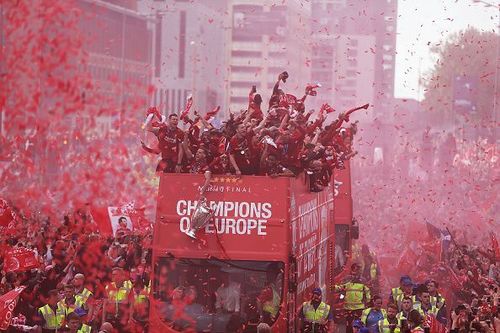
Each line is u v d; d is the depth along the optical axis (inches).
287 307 1566.2
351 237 2444.6
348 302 2073.1
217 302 1569.9
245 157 1647.4
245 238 1577.3
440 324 1635.1
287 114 1756.9
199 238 1577.3
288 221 1577.3
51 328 1667.1
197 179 1589.6
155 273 1581.0
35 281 1792.6
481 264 2418.8
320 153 1776.6
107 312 1765.5
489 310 1728.6
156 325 1569.9
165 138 1670.8
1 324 1508.4
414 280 2593.5
